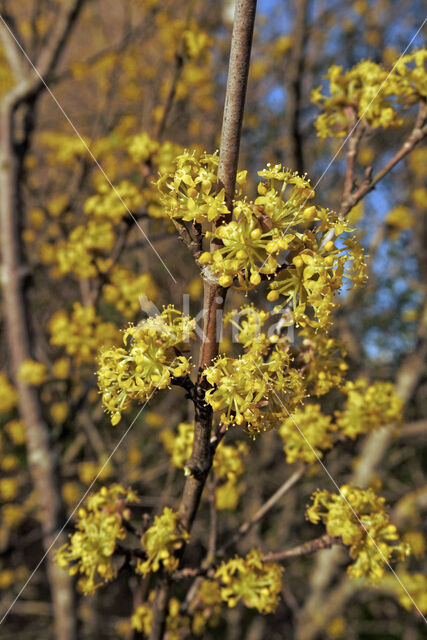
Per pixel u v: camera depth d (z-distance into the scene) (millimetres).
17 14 5168
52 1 4805
